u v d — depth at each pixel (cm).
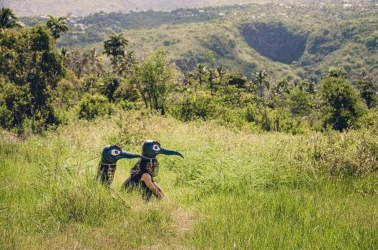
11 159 961
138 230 540
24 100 4244
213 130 1587
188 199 717
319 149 960
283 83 12394
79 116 4231
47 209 588
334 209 675
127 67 8838
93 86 8494
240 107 7238
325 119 8369
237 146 1173
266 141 1191
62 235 517
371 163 926
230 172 820
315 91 12556
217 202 683
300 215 630
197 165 892
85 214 580
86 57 10394
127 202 633
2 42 5022
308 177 853
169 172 923
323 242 527
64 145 1134
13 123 3522
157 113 1941
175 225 562
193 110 4666
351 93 8269
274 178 845
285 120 6462
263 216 620
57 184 669
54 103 5138
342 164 916
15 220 554
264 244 513
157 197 675
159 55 5528
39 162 804
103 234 523
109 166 684
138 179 689
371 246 527
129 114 1549
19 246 475
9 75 4931
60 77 5216
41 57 4984
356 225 598
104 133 1336
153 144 689
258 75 11494
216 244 508
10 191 684
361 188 824
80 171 773
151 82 5450
